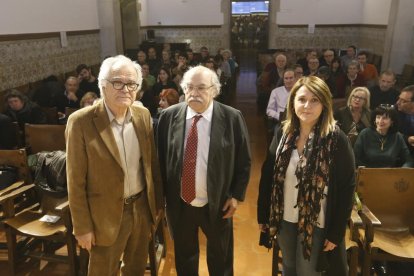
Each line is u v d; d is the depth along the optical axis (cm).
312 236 170
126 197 178
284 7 1120
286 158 174
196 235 212
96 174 164
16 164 271
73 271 238
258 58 950
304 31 1130
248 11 1248
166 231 305
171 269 259
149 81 571
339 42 1123
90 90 518
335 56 741
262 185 191
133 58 789
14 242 247
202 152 187
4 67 462
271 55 867
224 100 654
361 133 279
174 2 1162
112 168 166
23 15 503
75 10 670
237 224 318
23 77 508
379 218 238
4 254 275
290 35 1142
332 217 170
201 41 1191
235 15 1254
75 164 162
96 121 163
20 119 381
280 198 178
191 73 180
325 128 165
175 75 598
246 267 261
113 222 171
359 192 235
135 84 162
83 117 163
